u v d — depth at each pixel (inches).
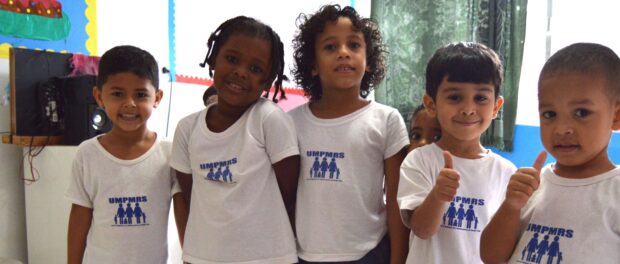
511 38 101.3
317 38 49.8
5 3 73.5
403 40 118.3
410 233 43.2
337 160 44.6
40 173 73.5
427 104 44.3
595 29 97.1
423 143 49.4
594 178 29.2
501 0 101.7
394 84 120.2
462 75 39.4
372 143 45.3
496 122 102.2
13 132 70.7
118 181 49.3
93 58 79.8
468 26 107.0
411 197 39.2
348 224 43.3
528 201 32.2
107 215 48.7
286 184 45.3
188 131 47.9
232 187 43.3
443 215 39.3
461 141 40.9
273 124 44.6
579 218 28.8
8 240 75.6
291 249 43.5
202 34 106.9
